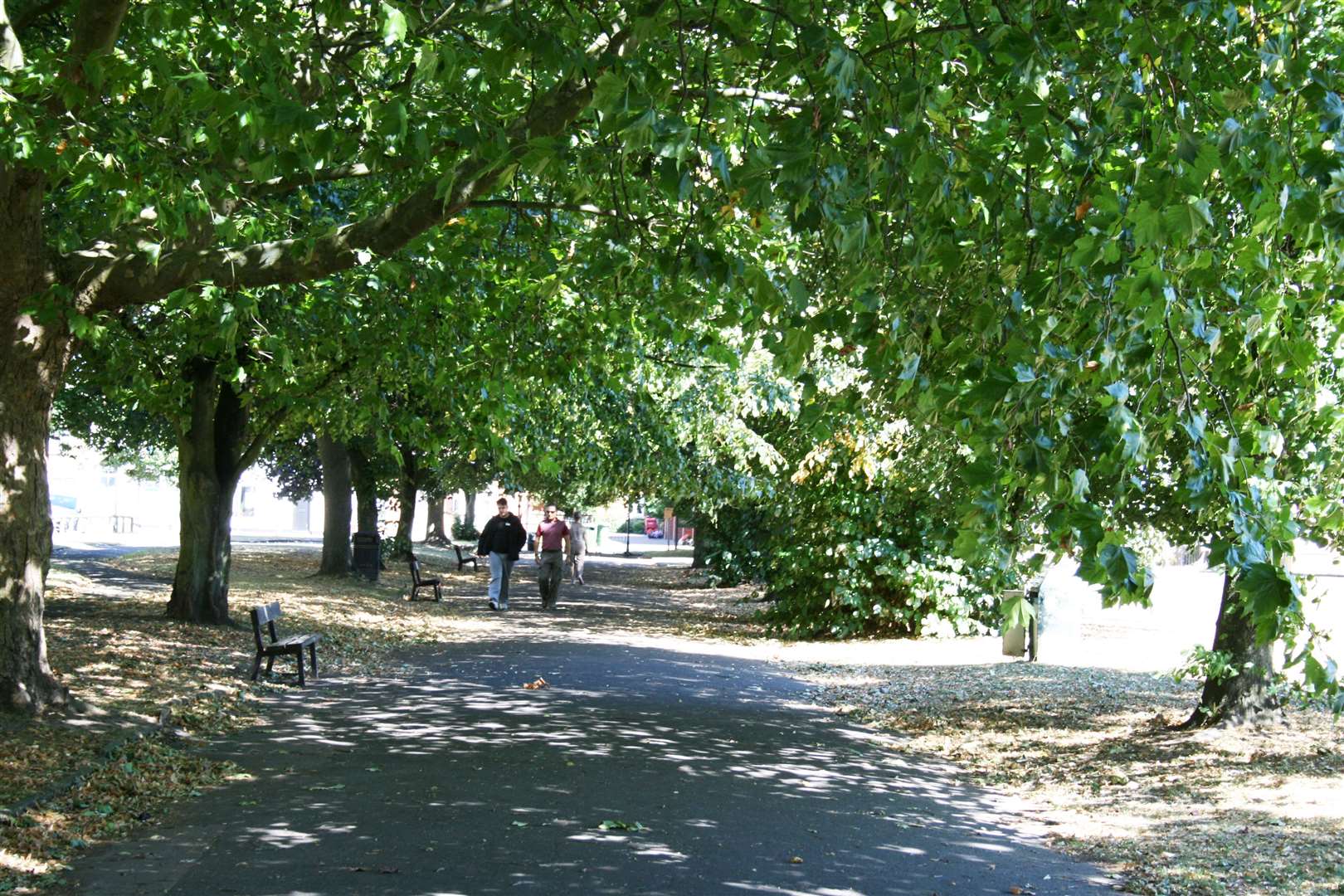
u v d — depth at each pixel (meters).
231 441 17.89
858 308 5.11
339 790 8.62
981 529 3.72
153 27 8.42
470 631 21.39
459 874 6.59
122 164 8.69
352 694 13.46
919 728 12.67
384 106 8.20
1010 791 9.81
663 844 7.42
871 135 4.77
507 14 5.70
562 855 7.05
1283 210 4.29
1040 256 4.61
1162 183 3.79
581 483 26.20
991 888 6.85
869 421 14.09
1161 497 10.85
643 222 6.53
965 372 4.18
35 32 12.28
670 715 12.67
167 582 24.89
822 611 22.33
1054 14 4.84
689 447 22.47
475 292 13.09
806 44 4.57
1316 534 4.79
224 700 12.23
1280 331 4.85
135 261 9.72
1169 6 4.48
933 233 4.64
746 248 9.80
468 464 35.84
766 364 20.06
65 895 6.08
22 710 9.80
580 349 12.94
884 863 7.27
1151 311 3.79
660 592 34.75
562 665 16.67
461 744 10.54
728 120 4.82
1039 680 15.69
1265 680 11.52
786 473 22.47
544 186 12.13
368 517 34.41
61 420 28.16
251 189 11.59
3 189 9.42
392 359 14.20
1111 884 7.04
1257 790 9.28
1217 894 6.73
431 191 8.55
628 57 5.73
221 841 7.18
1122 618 25.61
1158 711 12.98
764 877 6.81
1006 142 5.53
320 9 8.50
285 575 28.89
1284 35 4.46
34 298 9.58
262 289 13.84
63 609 17.77
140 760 9.20
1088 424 3.77
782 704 14.01
